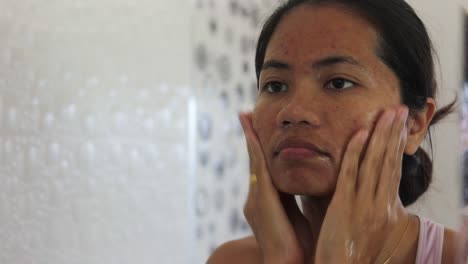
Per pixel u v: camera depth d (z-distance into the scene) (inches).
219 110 53.6
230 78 53.8
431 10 34.9
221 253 29.6
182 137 51.9
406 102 22.6
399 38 22.0
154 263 49.9
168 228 51.0
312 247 23.8
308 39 21.7
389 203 21.9
